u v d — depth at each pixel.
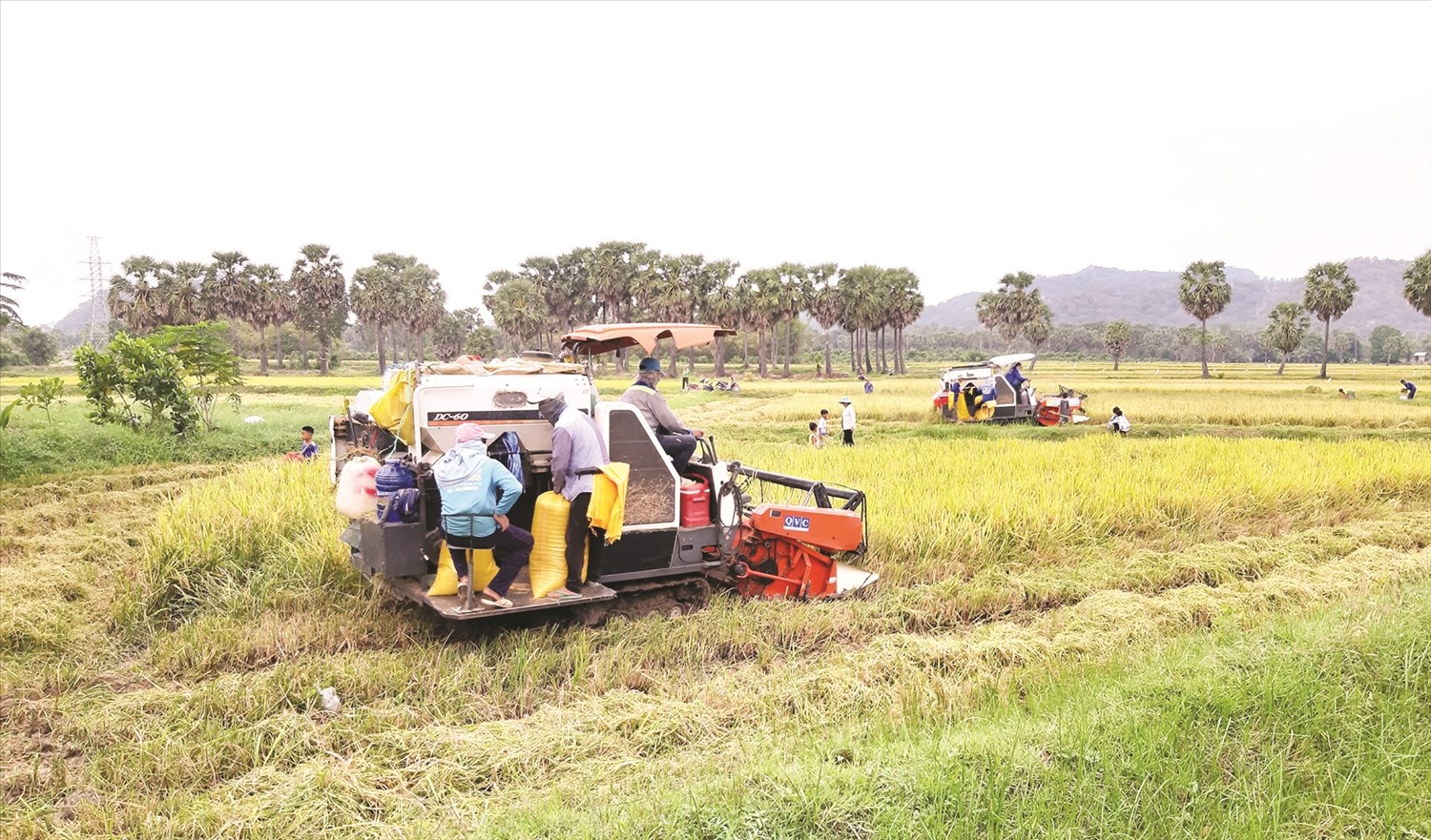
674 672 6.57
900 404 37.00
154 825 4.43
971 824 4.02
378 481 6.80
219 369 22.98
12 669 6.62
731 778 4.54
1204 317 91.75
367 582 8.12
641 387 8.04
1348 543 10.67
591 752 5.21
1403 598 7.32
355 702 5.96
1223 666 5.88
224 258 96.06
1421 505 13.40
